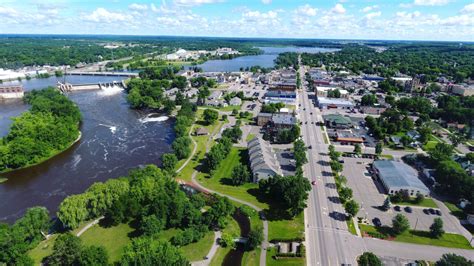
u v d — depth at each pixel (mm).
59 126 192500
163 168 159625
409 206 129000
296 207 117125
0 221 120250
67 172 159625
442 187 139125
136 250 89750
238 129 199875
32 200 135125
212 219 112062
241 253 102125
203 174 154750
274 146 190750
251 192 138375
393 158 176250
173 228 111750
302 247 101188
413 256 100688
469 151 189250
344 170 159750
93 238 105938
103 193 116375
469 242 108188
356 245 105250
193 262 96750
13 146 162125
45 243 103812
